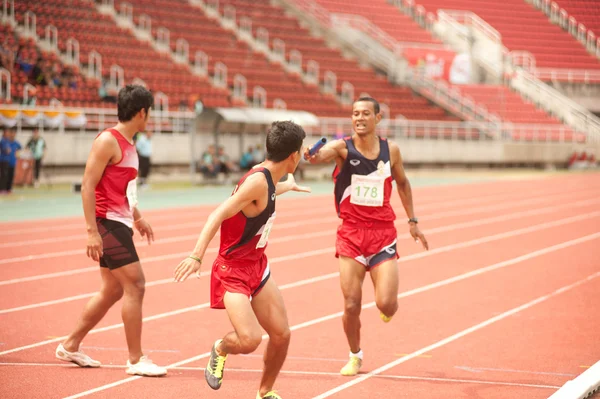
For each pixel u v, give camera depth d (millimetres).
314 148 18641
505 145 118875
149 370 18547
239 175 86438
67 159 79562
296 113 86438
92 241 18234
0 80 80688
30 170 75688
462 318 25344
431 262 37281
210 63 107000
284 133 15461
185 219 53688
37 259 36719
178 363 19891
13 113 71688
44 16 97000
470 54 136875
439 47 135875
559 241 45250
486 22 151500
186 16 114688
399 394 17312
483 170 118000
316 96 111125
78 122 77688
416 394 17312
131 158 18953
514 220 56438
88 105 84312
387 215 19406
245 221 15398
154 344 21766
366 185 19188
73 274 32906
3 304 26875
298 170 92125
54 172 79125
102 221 18719
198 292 29453
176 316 25328
